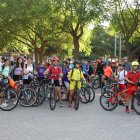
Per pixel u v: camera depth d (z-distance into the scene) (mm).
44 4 18547
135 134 4871
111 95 7348
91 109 7539
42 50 25656
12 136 4691
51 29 21156
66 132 4984
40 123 5723
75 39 21844
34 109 7441
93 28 21328
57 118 6254
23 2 20109
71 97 7770
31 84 8742
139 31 26219
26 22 21234
